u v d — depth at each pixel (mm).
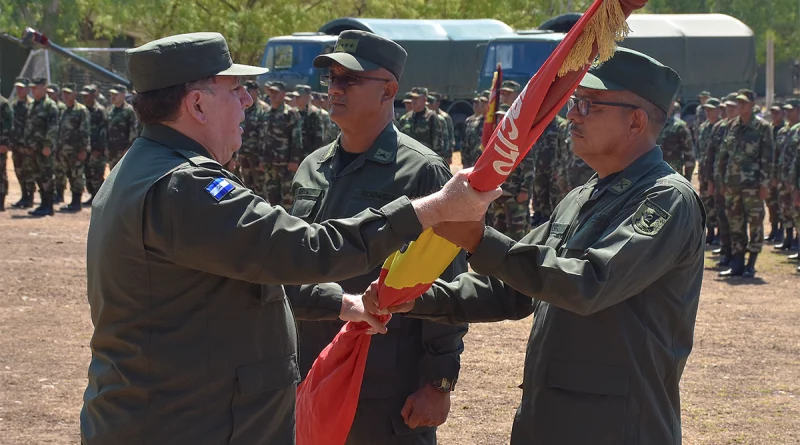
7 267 10898
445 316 3166
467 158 14852
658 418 2777
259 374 2570
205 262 2422
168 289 2477
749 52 28172
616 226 2740
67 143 16328
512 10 35562
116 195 2510
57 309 8953
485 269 2639
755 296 10062
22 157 16625
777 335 8234
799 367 7227
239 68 2629
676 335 2826
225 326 2520
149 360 2475
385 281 2840
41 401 6188
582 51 2348
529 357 2941
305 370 3660
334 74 3621
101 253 2521
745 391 6621
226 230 2396
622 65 2883
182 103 2555
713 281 11047
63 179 17078
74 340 7828
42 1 28688
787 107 13836
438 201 2510
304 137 14867
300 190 3754
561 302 2570
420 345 3502
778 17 40500
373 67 3547
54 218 15492
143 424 2473
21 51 29859
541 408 2848
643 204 2705
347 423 3203
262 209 2447
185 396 2486
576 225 2965
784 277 11242
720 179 11844
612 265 2562
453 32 25625
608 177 2982
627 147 2918
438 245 2697
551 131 14586
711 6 41000
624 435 2727
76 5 29188
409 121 15023
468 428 5730
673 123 12695
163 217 2426
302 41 24250
